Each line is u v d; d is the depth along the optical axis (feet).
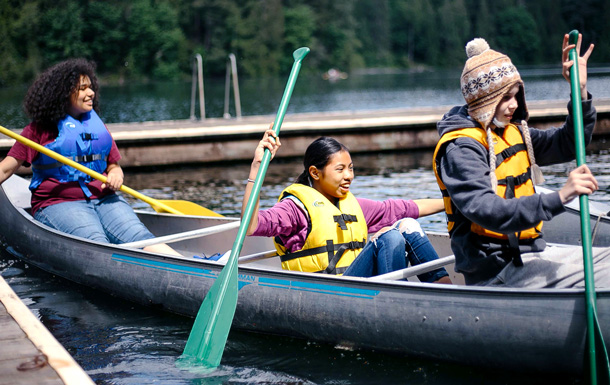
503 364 7.07
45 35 128.26
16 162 11.19
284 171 22.44
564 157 7.32
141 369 7.82
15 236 12.44
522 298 6.73
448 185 6.71
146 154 23.95
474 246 6.99
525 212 6.16
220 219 12.15
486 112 6.79
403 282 7.45
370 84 119.75
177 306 9.53
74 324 9.38
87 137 11.54
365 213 9.46
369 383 7.31
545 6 211.41
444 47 220.02
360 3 210.38
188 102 73.51
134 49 140.97
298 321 8.34
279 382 7.41
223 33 153.89
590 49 7.11
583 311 6.43
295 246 8.54
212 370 7.78
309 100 74.79
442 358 7.47
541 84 88.12
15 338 6.77
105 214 11.56
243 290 8.75
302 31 171.12
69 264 11.03
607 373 6.22
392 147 26.73
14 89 109.40
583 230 6.33
